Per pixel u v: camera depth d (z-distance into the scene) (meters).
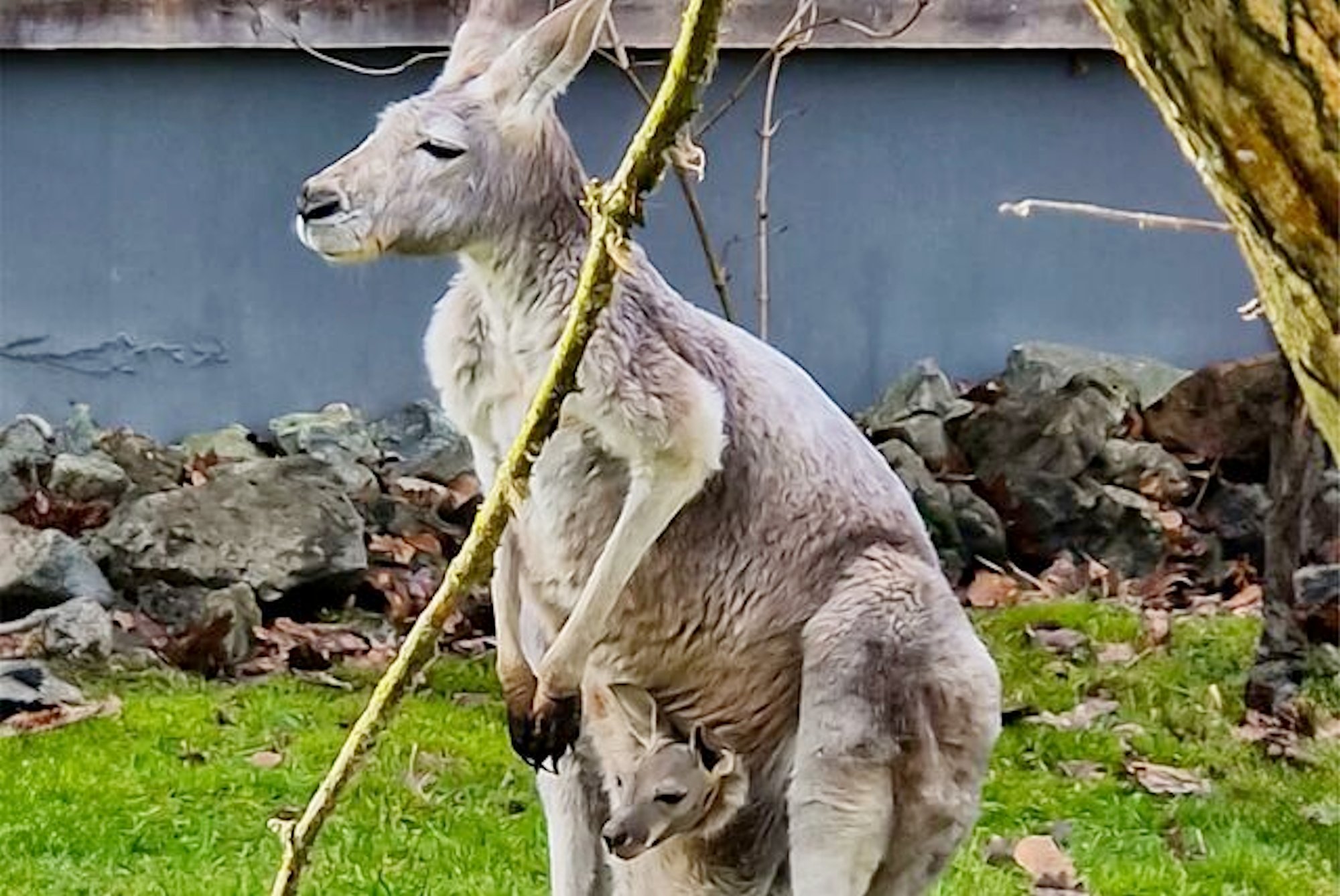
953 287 13.74
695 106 3.22
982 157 13.69
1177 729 9.88
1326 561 10.15
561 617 6.04
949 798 5.93
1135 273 13.83
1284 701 10.00
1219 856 8.43
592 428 5.73
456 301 5.95
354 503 12.23
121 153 13.27
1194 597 12.16
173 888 7.71
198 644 10.55
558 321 5.70
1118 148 13.77
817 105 13.52
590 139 13.29
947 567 12.26
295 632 10.95
